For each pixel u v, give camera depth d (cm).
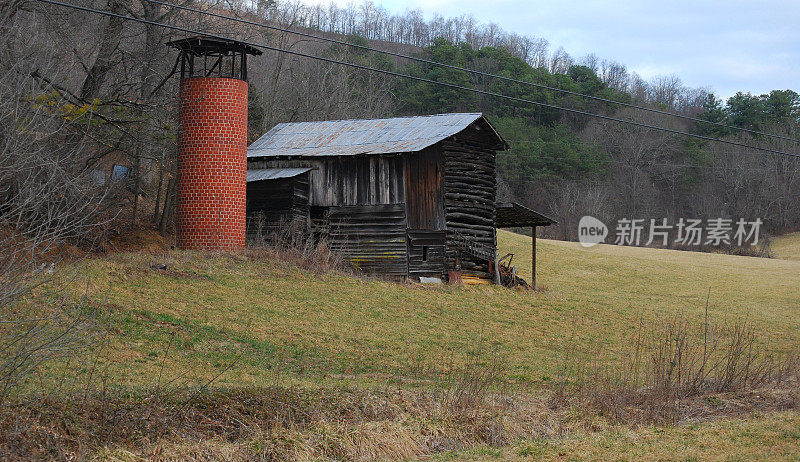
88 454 1082
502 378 2034
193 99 3191
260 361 1989
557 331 2998
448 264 3756
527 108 9838
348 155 3644
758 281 5353
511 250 6031
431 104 8944
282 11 7456
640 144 9612
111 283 2425
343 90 6700
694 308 4144
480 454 1307
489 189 4000
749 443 1370
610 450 1323
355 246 3656
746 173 9338
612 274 5428
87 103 2970
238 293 2680
